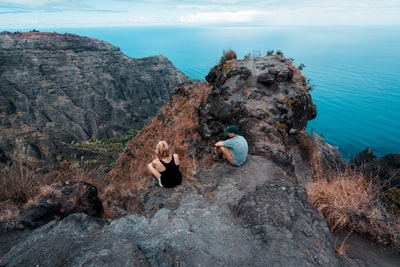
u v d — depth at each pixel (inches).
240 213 187.5
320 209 209.0
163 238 157.8
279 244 153.2
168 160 244.8
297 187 216.5
